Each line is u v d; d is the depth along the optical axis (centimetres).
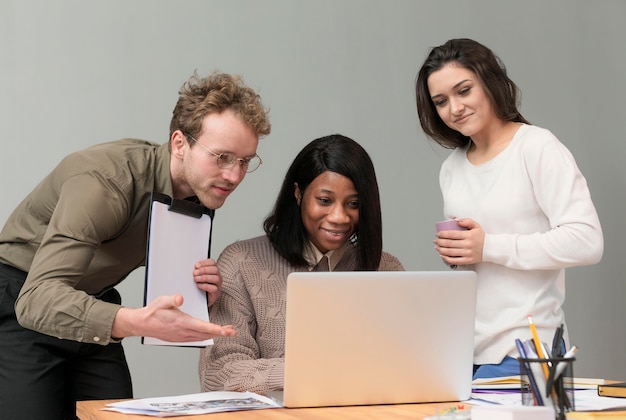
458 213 224
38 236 213
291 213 228
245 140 197
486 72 214
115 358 235
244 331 213
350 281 159
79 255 185
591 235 202
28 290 179
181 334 164
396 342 163
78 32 364
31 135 354
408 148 418
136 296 365
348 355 161
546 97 450
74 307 172
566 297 446
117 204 194
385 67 416
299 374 159
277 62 396
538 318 208
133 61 371
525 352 140
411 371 165
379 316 161
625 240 460
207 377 204
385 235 412
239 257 225
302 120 399
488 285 214
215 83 201
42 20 359
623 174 463
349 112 408
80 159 200
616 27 469
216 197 201
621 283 457
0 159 350
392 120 416
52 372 219
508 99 218
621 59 469
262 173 391
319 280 157
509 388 180
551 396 135
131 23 372
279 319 219
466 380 169
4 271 216
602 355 450
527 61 447
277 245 227
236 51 389
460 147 232
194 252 198
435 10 429
